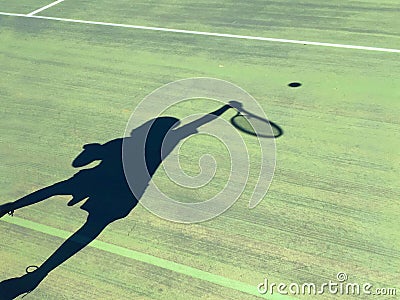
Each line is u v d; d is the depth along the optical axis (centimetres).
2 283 437
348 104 675
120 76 784
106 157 593
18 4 1123
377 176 539
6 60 859
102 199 528
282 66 788
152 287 428
